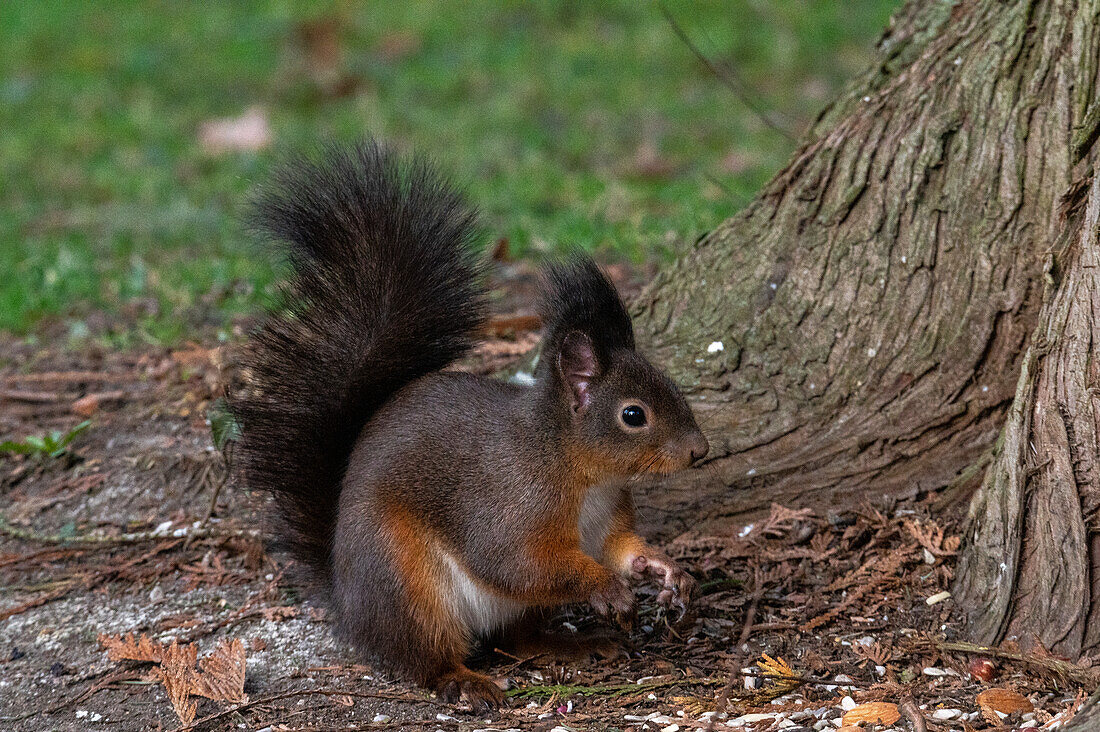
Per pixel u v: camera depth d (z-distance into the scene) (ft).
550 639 27.61
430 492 25.76
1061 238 25.66
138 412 38.52
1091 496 24.31
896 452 29.68
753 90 77.00
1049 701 23.52
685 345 32.01
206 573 31.22
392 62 88.33
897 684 24.36
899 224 29.94
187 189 67.97
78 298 48.88
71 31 97.60
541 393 25.57
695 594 26.50
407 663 25.84
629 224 48.73
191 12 100.73
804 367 30.60
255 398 28.45
